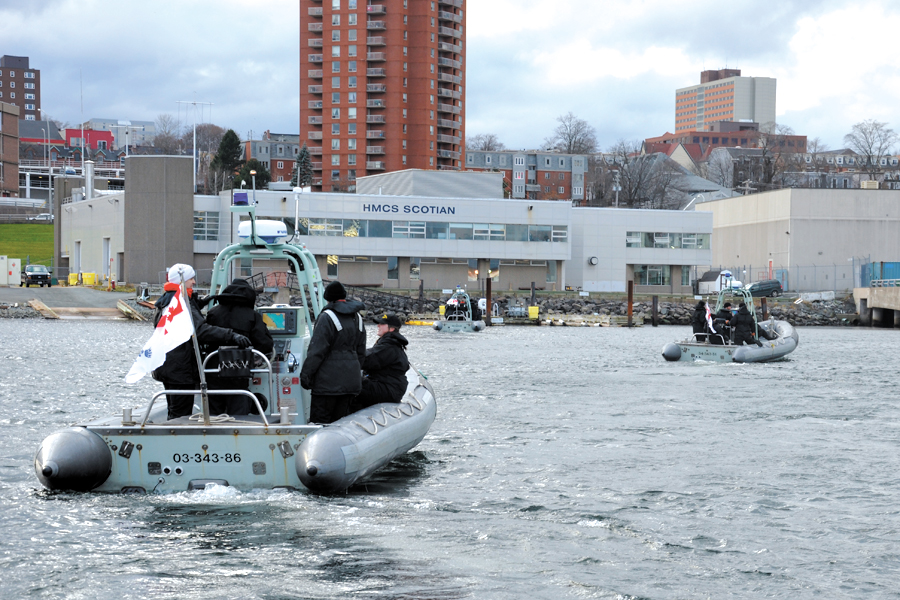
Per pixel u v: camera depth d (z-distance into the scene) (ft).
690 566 23.88
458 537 25.99
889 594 21.97
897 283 223.71
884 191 261.85
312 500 28.55
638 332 170.19
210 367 31.30
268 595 20.88
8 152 512.22
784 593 21.91
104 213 249.96
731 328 97.14
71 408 52.70
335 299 31.60
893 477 35.60
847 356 108.27
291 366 32.48
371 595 21.01
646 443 43.27
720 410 56.13
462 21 442.09
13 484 31.12
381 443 30.50
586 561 24.11
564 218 244.42
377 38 419.54
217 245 234.79
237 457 28.60
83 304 185.68
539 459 38.73
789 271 259.39
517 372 81.97
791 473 36.24
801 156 583.58
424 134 428.15
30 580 21.70
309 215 229.45
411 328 174.29
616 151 506.89
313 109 429.79
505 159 490.90
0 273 219.82
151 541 24.58
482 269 243.40
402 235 236.02
